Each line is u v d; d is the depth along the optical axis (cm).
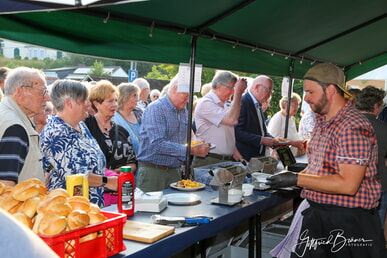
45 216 137
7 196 148
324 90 221
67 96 237
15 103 202
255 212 260
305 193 239
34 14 233
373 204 223
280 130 555
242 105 433
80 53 262
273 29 374
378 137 333
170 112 339
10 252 47
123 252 162
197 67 335
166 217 203
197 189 285
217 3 280
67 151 232
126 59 290
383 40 519
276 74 476
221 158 402
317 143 231
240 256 314
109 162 314
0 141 188
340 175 210
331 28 421
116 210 222
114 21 275
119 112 393
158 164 337
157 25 289
